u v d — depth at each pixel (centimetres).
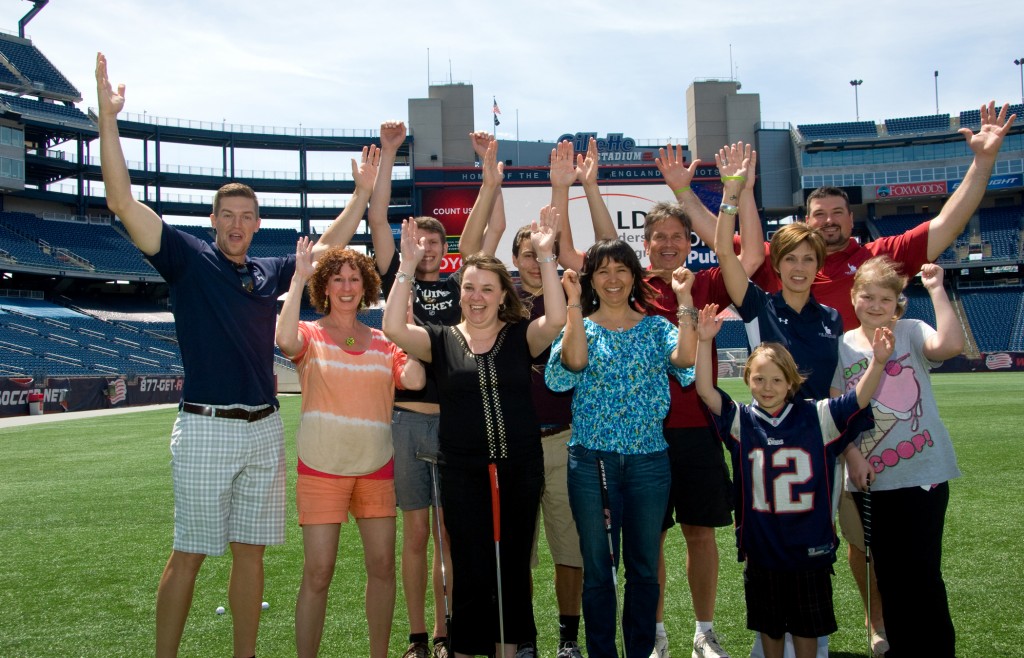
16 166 3825
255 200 374
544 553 586
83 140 4131
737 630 402
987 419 1325
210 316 354
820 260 360
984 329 3872
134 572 526
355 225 437
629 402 340
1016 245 4159
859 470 327
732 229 376
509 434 332
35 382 2292
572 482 343
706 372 339
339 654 377
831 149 4375
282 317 352
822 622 317
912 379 338
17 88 3931
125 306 4206
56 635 407
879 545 332
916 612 319
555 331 339
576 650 374
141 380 2727
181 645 391
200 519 343
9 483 930
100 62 341
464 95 3512
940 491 326
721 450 387
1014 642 365
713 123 3309
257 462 359
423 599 391
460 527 331
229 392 351
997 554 506
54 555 573
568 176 460
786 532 320
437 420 409
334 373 357
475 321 343
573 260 465
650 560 334
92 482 930
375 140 4400
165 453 1224
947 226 387
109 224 4288
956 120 4441
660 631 372
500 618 328
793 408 331
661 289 422
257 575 361
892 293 339
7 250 3638
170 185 4203
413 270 347
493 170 478
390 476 368
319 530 350
